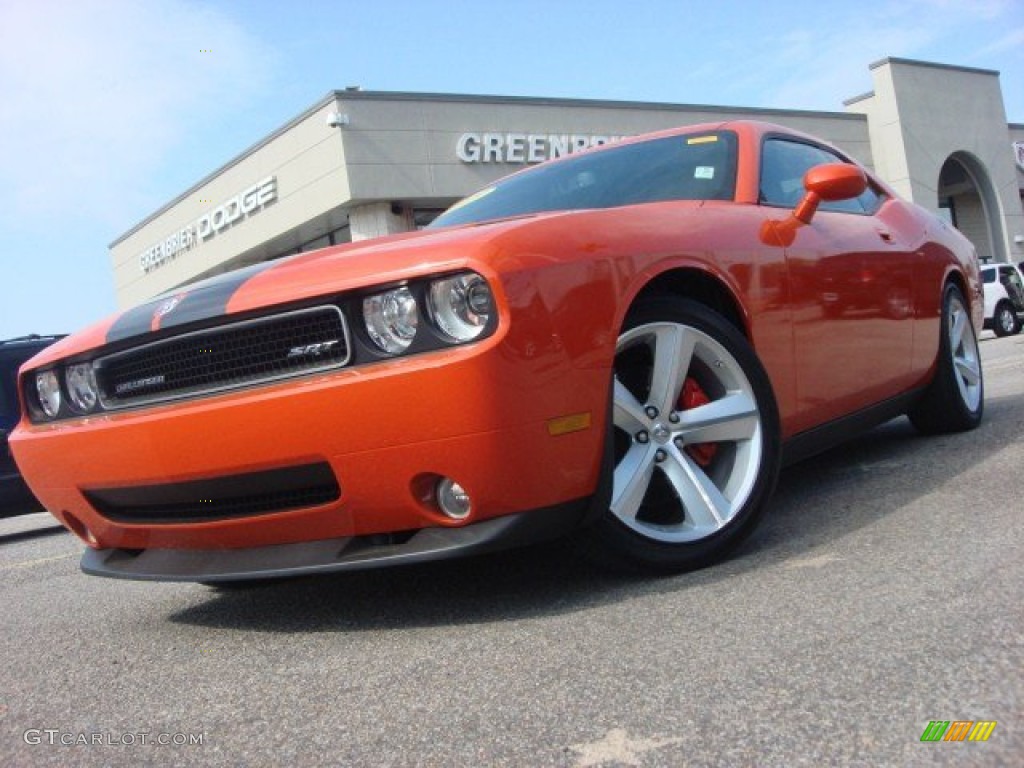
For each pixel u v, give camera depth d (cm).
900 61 2800
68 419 282
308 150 1964
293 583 323
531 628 226
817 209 338
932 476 345
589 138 2130
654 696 177
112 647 271
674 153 338
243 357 238
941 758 144
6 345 744
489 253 214
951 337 423
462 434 211
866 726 156
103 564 290
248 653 244
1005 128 3081
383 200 1917
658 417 256
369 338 221
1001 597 206
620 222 249
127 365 262
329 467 226
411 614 255
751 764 148
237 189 2212
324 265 235
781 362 291
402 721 182
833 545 266
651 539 250
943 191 3278
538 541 228
